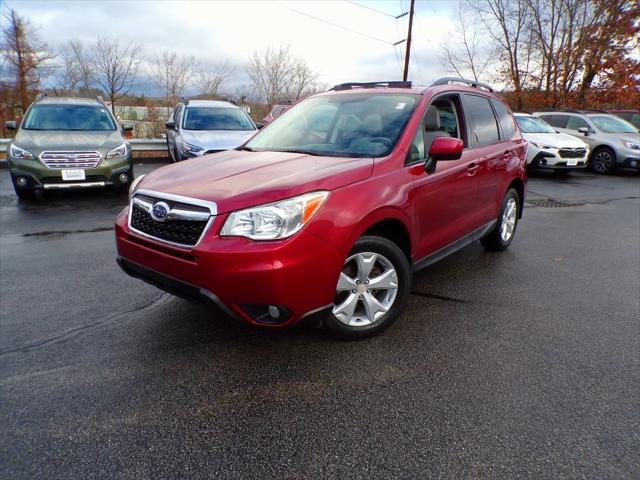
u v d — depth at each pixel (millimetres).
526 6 21703
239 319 2523
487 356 2941
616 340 3188
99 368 2725
